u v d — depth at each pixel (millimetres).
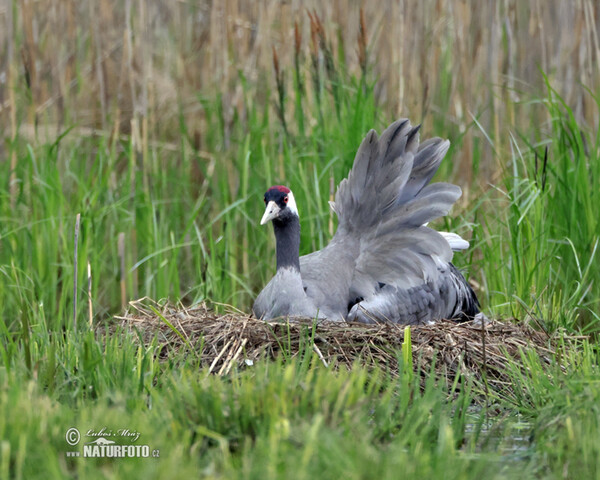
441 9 16047
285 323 10031
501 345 10016
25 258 13523
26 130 14992
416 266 11086
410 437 7098
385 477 6043
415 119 15531
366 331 9961
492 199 14203
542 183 12688
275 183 14422
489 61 15266
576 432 7156
